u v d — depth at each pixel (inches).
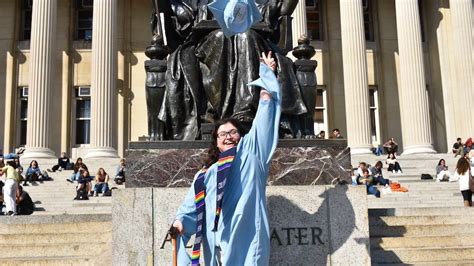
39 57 1228.5
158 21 264.4
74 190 931.3
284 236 206.1
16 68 1429.6
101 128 1214.3
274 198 208.4
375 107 1478.8
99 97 1226.6
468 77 1395.2
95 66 1242.6
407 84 1323.8
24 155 1183.6
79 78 1422.2
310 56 257.4
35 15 1246.9
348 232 208.5
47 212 783.7
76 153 1380.4
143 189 209.0
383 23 1521.9
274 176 218.2
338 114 1459.2
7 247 340.2
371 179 803.4
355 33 1322.6
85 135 1406.3
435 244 344.8
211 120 247.0
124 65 1427.2
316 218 208.2
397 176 1037.8
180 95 248.2
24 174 1023.0
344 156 225.1
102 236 360.2
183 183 217.2
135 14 1464.1
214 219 149.9
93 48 1254.9
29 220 438.3
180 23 270.8
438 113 1480.1
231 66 248.5
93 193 883.4
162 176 217.6
